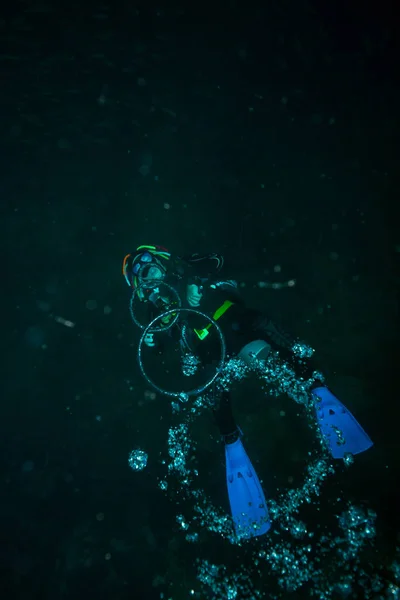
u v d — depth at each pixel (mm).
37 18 8586
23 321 6094
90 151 8305
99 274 6578
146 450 3898
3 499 3752
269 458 3342
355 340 4293
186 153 8000
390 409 3412
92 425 4414
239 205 6926
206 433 3861
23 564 3117
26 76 8633
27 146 8383
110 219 7328
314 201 6531
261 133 7945
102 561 2988
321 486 2949
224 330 2801
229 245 6297
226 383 2834
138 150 8188
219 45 9055
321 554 2508
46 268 6785
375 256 5297
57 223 7422
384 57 8258
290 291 5234
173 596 2582
